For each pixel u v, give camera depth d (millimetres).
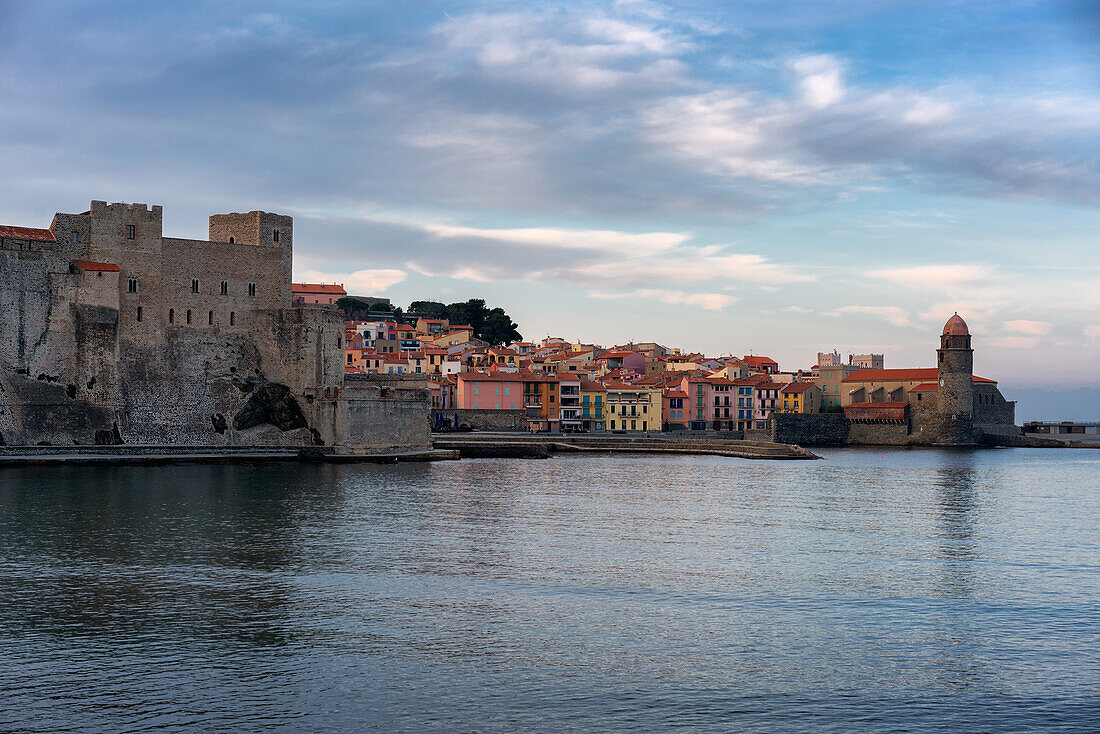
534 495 96688
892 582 57312
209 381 130750
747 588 55250
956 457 184500
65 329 118375
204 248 133625
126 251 126250
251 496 89062
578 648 43656
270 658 41812
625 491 102812
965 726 36000
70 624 46125
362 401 132250
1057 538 74562
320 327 135625
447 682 39312
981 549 69125
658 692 38625
